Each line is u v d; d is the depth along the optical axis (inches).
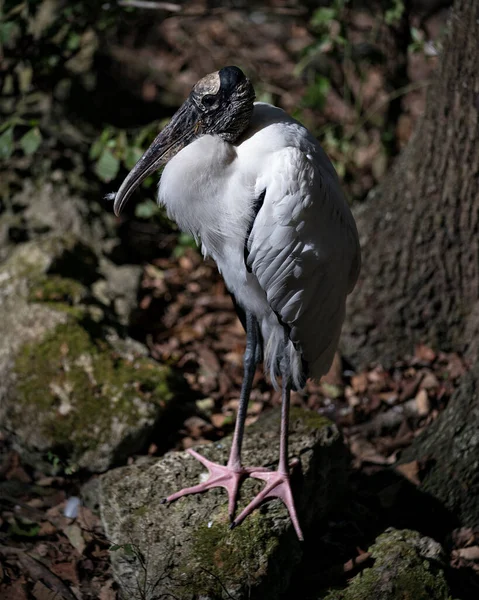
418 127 325.4
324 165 234.8
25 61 388.2
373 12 455.8
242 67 443.2
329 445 265.1
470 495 268.2
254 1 569.0
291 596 239.5
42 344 310.5
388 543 242.7
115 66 499.2
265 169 220.5
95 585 245.6
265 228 219.9
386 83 434.9
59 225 388.5
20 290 335.0
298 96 497.4
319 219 223.5
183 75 520.7
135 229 416.8
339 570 240.5
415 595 224.8
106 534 247.1
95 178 419.2
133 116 482.0
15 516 270.2
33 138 340.8
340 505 272.5
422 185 323.9
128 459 292.4
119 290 363.6
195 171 227.5
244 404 249.0
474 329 332.2
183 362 346.3
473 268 327.0
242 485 246.7
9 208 391.2
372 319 341.7
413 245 330.6
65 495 284.5
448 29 299.3
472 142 305.6
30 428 293.1
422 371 333.4
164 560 227.8
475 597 246.4
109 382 302.4
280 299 229.3
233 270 242.2
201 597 219.0
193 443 302.4
